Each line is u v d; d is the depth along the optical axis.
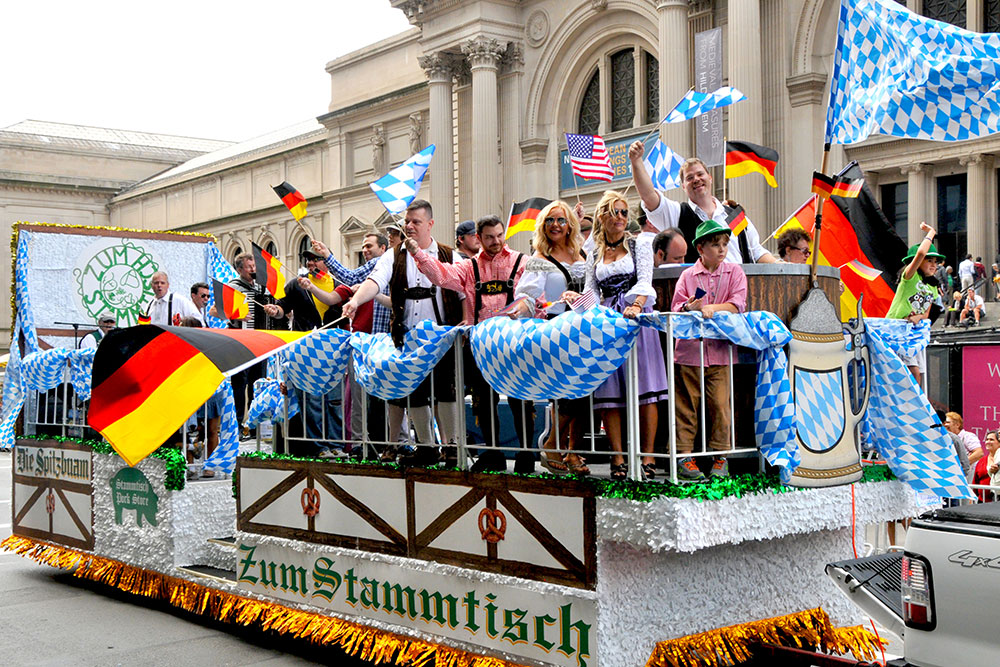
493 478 5.75
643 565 5.36
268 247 51.91
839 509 5.71
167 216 59.81
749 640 5.75
